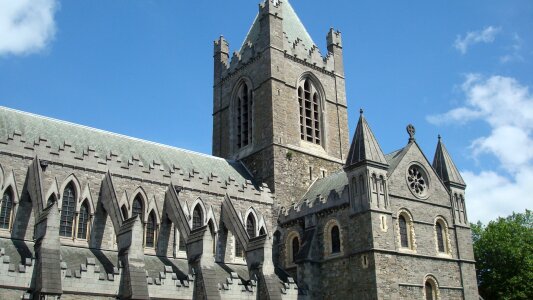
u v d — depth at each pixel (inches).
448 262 2383.1
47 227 1758.1
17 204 1996.8
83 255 2039.9
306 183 2896.2
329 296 2299.5
